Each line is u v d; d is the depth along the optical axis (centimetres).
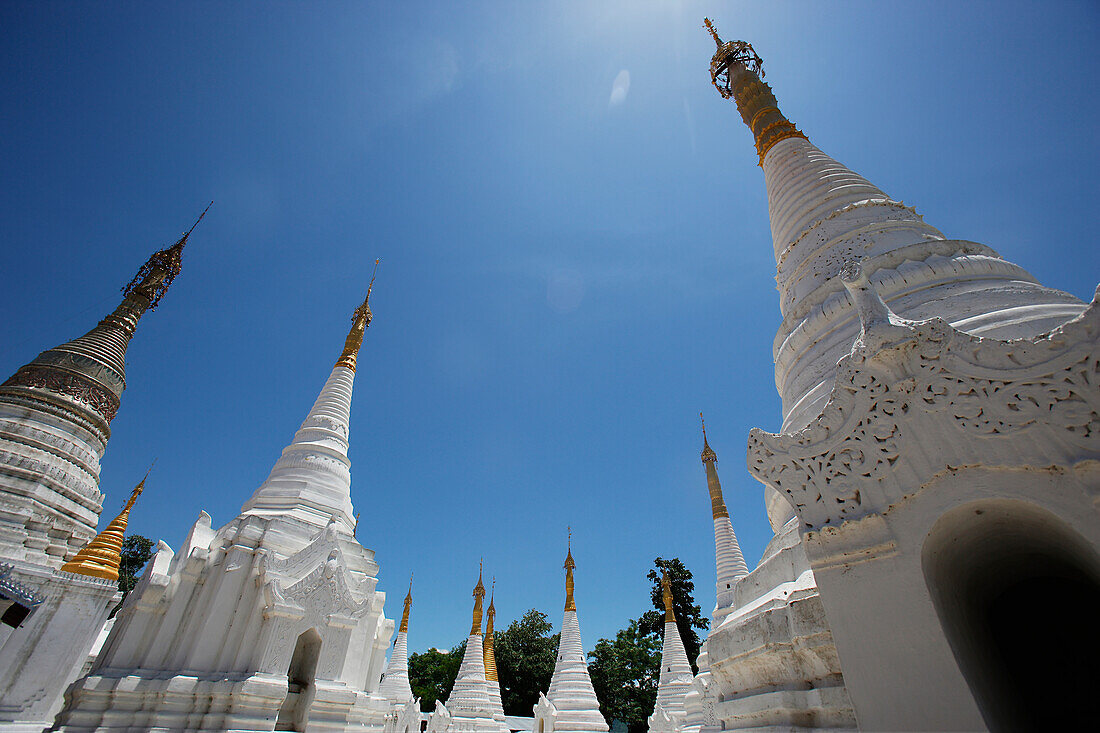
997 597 873
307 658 1762
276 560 1717
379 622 2111
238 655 1552
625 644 6284
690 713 2436
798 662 766
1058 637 828
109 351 2433
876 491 705
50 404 2177
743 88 2289
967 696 571
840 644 669
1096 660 788
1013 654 851
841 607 684
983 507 647
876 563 676
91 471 2247
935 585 658
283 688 1514
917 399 702
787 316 1343
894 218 1336
